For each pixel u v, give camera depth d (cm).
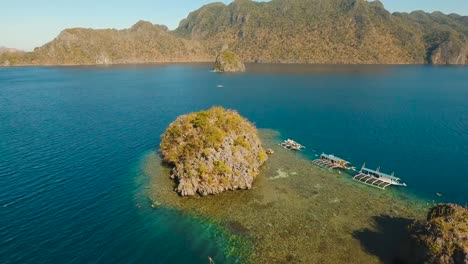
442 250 3369
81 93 16738
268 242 4119
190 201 5141
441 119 10488
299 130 9438
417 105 12862
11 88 18612
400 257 3809
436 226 3575
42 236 4109
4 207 4766
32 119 10556
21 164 6462
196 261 3775
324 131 9306
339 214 4781
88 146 7769
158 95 16050
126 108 12719
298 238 4197
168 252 3922
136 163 6738
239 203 5078
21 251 3800
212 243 4112
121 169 6397
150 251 3928
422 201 5225
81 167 6431
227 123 6356
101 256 3794
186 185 5341
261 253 3916
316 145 8056
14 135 8556
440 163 6806
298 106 12900
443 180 6003
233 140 6062
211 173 5450
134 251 3919
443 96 15038
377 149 7712
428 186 5762
